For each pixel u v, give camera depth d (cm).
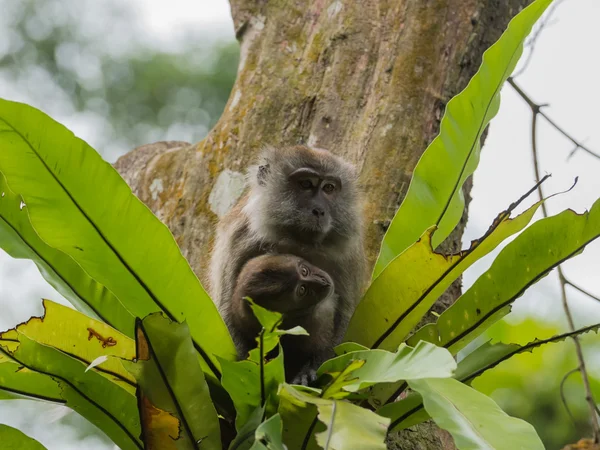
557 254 512
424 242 527
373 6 890
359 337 561
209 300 529
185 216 877
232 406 536
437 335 541
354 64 868
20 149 489
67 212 509
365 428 408
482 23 869
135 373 466
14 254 536
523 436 416
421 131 820
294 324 639
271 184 789
